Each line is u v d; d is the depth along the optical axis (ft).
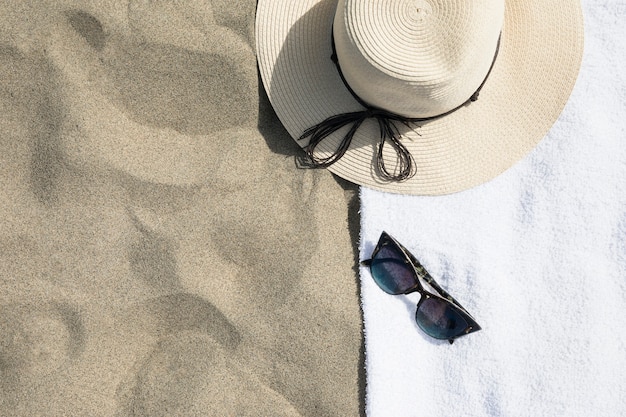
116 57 3.96
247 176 4.01
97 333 3.94
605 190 4.08
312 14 3.91
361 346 4.03
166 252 3.96
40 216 3.94
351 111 3.92
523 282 4.08
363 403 4.02
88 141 3.92
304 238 4.01
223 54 3.96
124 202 3.96
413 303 4.08
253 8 3.98
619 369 4.05
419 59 3.59
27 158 3.95
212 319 3.99
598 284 4.06
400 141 3.95
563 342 4.05
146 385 3.96
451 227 4.07
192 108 4.00
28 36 3.93
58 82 3.92
